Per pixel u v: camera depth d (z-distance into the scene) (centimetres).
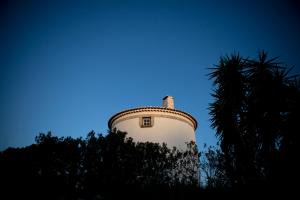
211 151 1071
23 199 857
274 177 932
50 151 936
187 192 941
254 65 1263
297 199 841
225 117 1227
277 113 1122
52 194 884
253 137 1116
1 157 903
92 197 895
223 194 917
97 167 957
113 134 1042
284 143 1037
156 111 2189
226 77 1276
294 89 1130
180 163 1098
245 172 995
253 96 1199
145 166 1009
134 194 930
